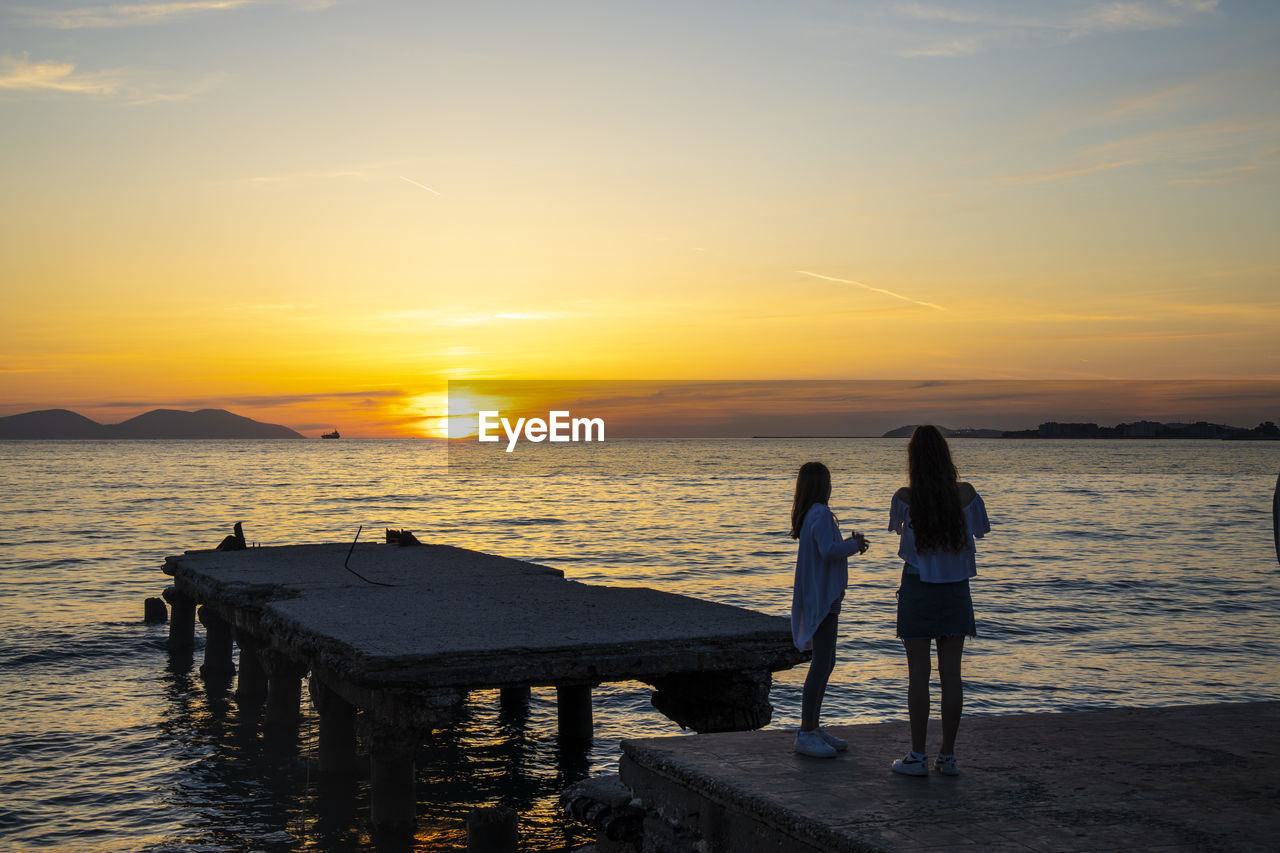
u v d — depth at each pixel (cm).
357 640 1038
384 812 1060
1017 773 570
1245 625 2308
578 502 7325
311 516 6041
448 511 6462
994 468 13662
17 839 1061
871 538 4419
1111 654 1975
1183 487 9425
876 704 1597
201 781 1252
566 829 1120
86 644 2141
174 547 4159
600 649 1023
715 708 1088
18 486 9438
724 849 561
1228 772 570
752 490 8800
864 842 461
